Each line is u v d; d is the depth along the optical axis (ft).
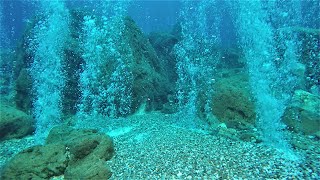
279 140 6.52
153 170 5.46
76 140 6.02
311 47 10.21
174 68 13.48
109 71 10.21
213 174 5.07
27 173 5.41
